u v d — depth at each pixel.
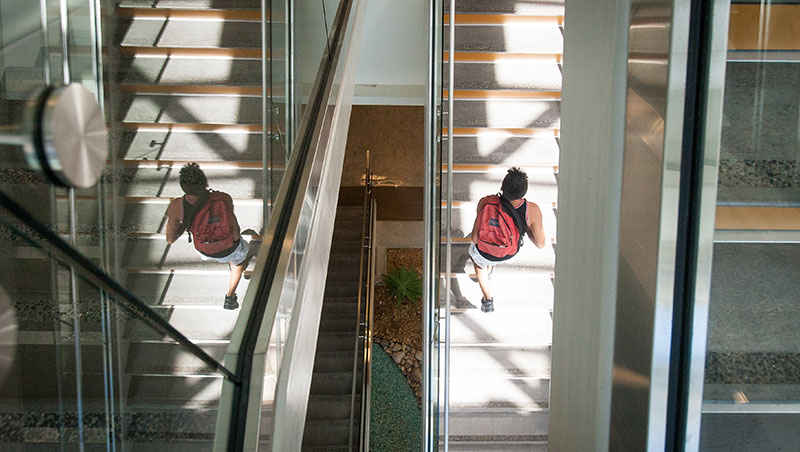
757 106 0.77
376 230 11.27
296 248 3.11
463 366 4.58
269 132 3.52
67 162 1.58
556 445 1.26
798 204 0.78
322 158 3.92
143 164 2.58
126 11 2.61
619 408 0.93
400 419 8.30
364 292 7.38
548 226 4.84
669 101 0.79
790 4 0.76
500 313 4.69
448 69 4.47
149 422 1.61
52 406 1.24
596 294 1.00
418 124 11.04
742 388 0.81
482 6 5.21
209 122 3.20
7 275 1.14
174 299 2.62
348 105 5.27
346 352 6.52
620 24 0.92
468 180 4.99
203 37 3.29
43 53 1.75
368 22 6.98
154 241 2.48
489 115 5.04
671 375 0.84
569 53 1.20
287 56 3.93
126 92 2.53
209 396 2.01
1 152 1.41
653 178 0.83
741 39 0.77
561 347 1.23
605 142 0.97
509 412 4.48
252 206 3.32
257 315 2.54
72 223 1.82
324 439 5.47
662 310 0.83
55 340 1.27
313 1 4.80
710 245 0.80
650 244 0.84
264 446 2.31
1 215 1.04
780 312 0.80
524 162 4.95
